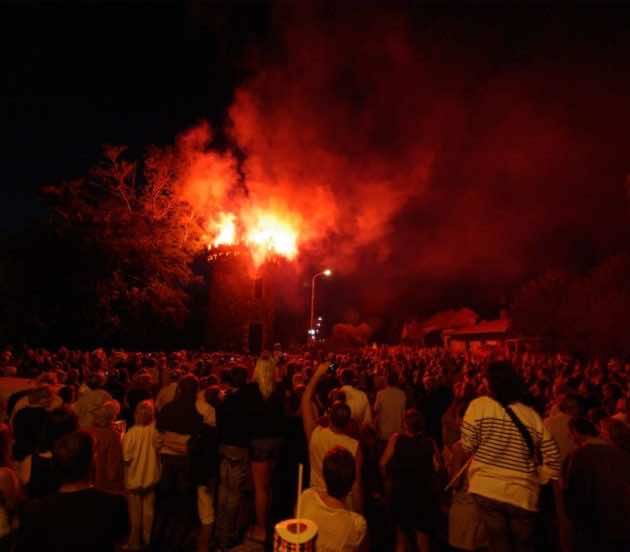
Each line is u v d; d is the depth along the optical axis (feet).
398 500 17.63
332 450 10.46
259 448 20.12
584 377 34.35
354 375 26.48
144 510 19.89
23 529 8.80
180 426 20.53
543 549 18.99
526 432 12.01
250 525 21.61
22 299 77.10
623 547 11.88
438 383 32.19
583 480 12.66
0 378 30.09
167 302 88.94
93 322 80.84
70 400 21.84
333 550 9.67
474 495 12.10
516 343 103.14
